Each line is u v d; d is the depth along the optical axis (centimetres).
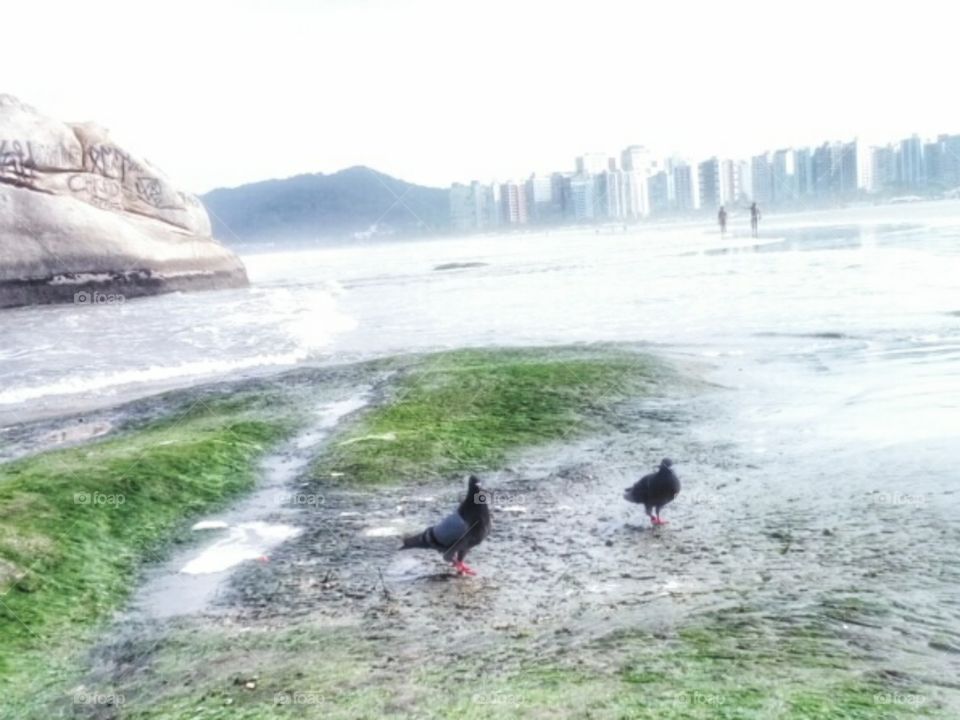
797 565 975
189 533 1230
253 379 2327
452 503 1310
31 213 4644
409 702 718
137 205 5347
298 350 2859
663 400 1906
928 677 704
